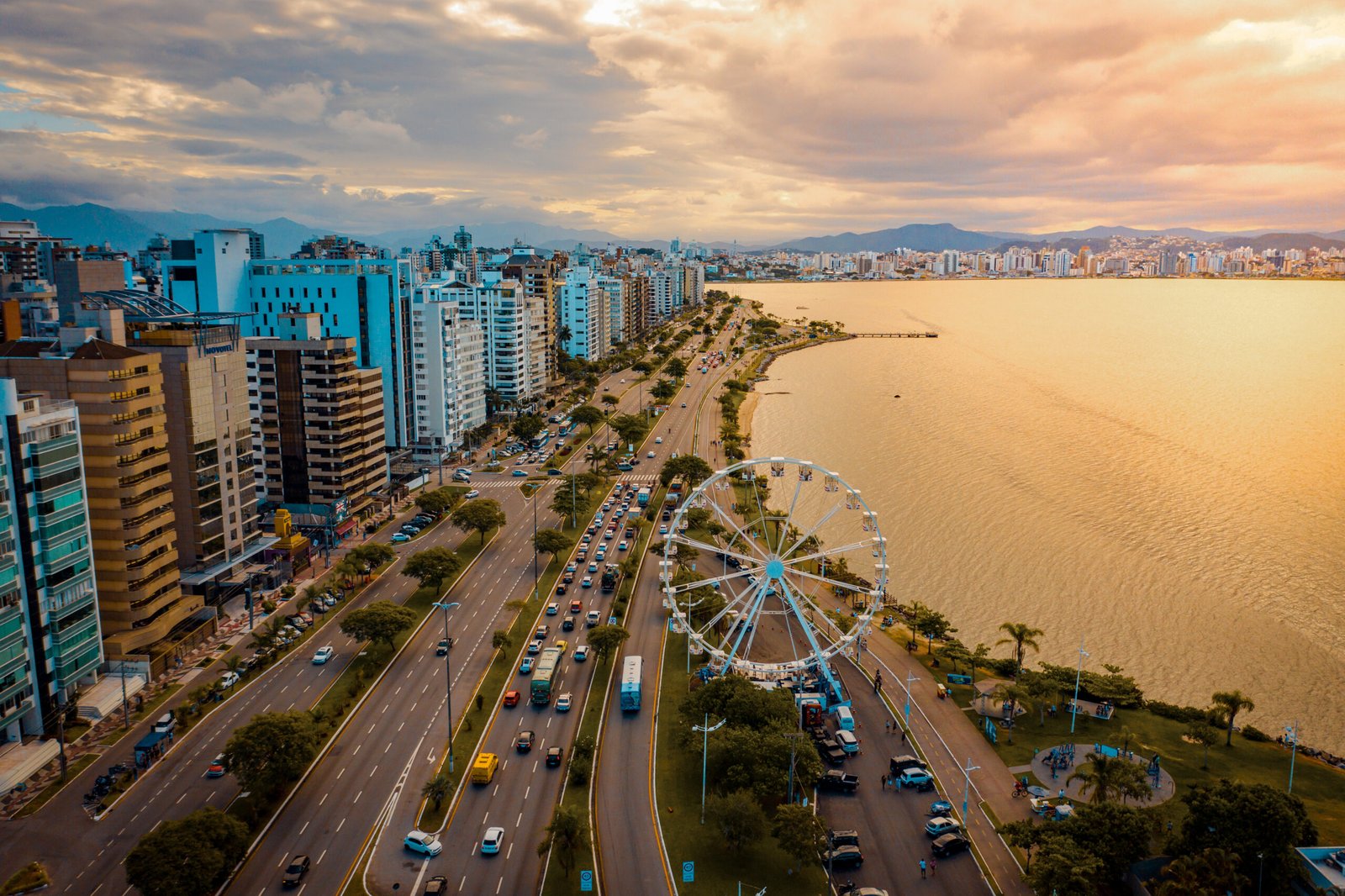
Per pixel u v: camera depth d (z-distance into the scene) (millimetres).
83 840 116688
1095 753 133500
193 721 144875
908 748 141875
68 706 143750
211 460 184375
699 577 195000
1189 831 111875
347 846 115938
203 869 102688
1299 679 177000
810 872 112562
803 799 126438
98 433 156375
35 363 154375
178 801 124625
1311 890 103750
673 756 137500
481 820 121562
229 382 190250
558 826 109875
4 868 111500
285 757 123062
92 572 149750
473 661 167375
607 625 166125
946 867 113938
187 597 175625
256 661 163375
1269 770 138000
